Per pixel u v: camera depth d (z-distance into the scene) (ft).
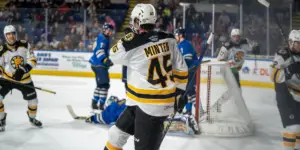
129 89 9.45
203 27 33.09
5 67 14.62
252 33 30.76
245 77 29.68
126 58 9.18
